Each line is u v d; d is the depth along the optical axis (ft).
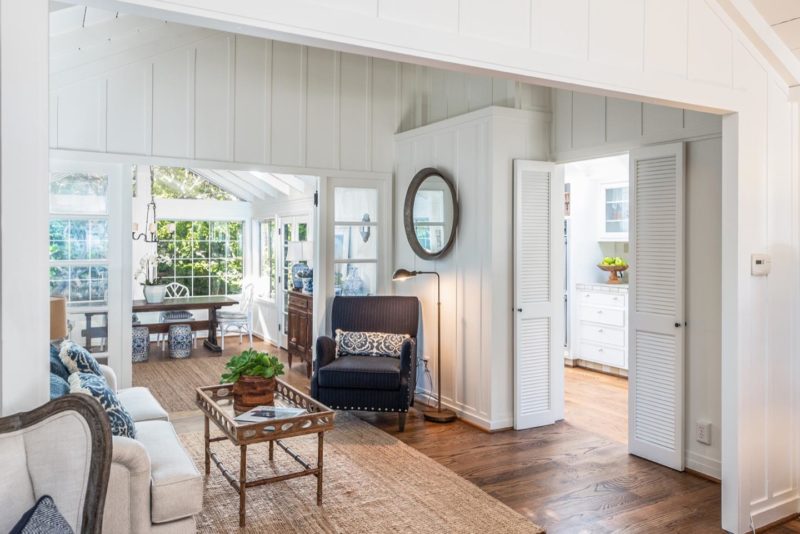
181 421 14.71
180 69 14.56
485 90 15.64
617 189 21.11
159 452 8.38
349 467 11.61
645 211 12.30
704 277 11.36
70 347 9.55
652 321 12.15
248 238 29.53
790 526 9.81
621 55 8.01
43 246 4.56
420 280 16.74
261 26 5.37
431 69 17.60
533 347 14.61
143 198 26.99
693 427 11.59
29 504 4.35
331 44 5.88
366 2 5.98
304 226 23.07
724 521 9.42
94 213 14.16
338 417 15.14
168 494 7.38
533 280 14.58
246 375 10.58
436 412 15.28
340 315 16.14
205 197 29.27
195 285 28.94
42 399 4.60
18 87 4.42
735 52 9.29
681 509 10.03
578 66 7.59
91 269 14.20
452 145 15.38
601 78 7.80
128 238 14.46
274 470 11.39
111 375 11.12
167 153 14.47
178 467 7.85
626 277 21.81
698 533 9.25
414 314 15.90
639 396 12.49
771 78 9.81
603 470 11.75
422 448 12.97
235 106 15.29
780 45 9.51
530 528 9.17
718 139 11.07
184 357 23.49
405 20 6.23
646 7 8.29
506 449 12.94
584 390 18.31
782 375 10.03
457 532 9.00
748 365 9.49
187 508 7.51
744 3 9.06
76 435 4.52
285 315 25.11
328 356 14.67
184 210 28.07
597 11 7.79
